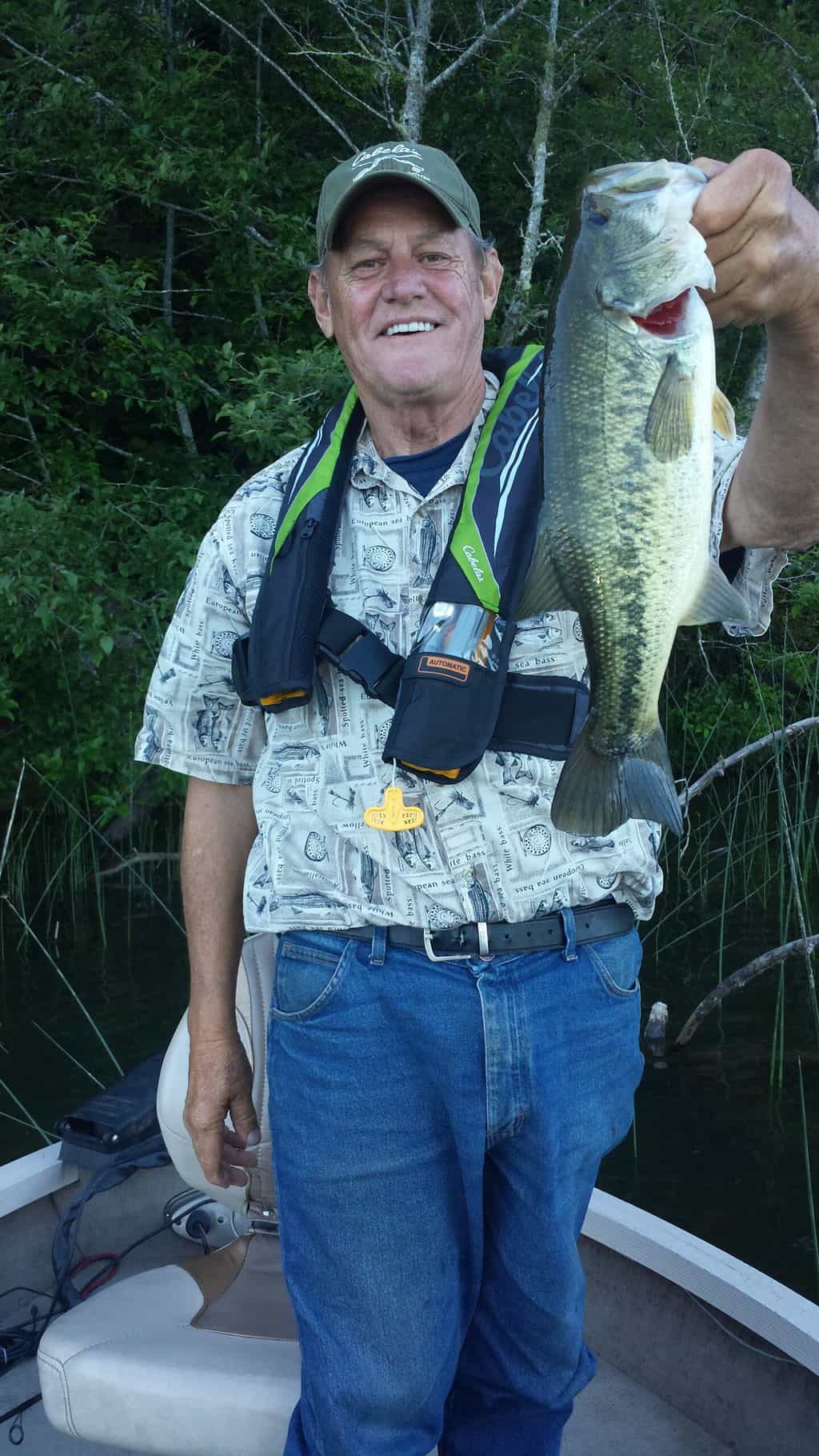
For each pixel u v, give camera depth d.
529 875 1.51
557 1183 1.54
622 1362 2.43
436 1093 1.52
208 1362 1.73
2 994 5.90
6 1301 2.56
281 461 1.78
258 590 1.70
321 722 1.59
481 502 1.53
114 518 8.52
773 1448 2.12
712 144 9.75
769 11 11.64
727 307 1.27
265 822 1.63
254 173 9.13
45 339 8.41
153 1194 2.81
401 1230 1.54
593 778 1.42
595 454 1.35
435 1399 1.56
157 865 8.23
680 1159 4.31
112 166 8.94
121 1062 5.12
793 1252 3.69
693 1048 5.27
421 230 1.54
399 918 1.51
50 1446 2.24
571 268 1.33
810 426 1.32
